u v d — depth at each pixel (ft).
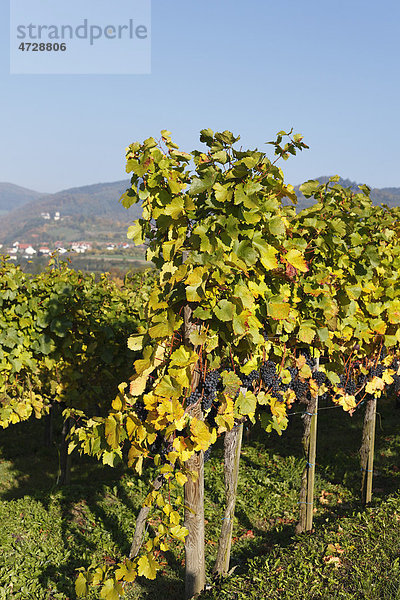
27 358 27.68
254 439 36.14
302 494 21.08
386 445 33.32
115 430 14.23
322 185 19.17
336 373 21.38
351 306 20.65
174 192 13.78
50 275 31.53
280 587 15.44
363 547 17.49
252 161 12.95
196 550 15.52
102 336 29.58
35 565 18.71
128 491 26.55
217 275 13.34
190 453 13.71
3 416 27.76
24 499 25.09
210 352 14.66
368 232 21.16
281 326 17.22
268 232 15.11
